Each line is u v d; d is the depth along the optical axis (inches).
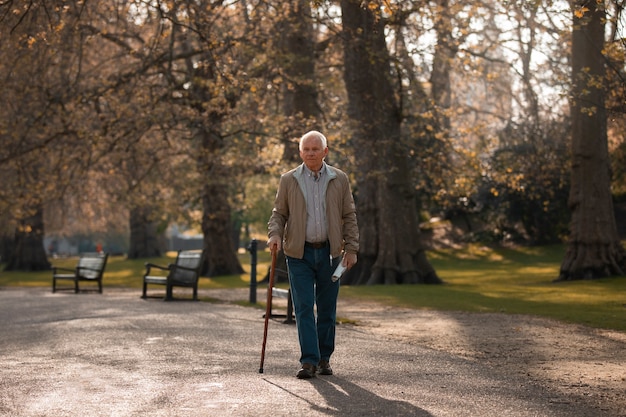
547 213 1909.4
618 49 589.3
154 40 864.9
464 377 293.6
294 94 1101.7
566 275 962.1
